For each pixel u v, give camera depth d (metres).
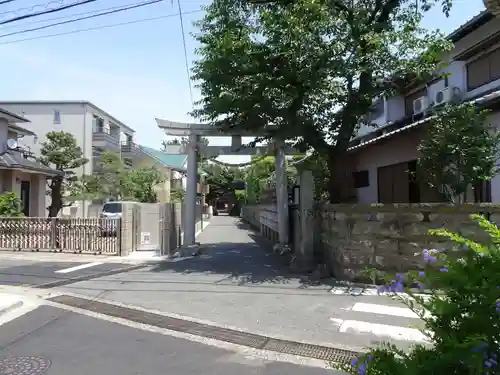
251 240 18.61
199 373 4.16
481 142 7.55
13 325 5.84
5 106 31.56
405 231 7.81
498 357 1.94
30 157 24.25
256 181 29.11
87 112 32.22
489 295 2.10
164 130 12.94
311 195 10.84
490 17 9.41
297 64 9.13
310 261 10.53
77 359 4.53
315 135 10.43
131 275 9.82
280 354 4.70
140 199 29.30
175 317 6.22
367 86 9.64
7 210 16.16
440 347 2.20
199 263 11.60
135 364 4.39
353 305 6.71
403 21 9.73
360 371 2.29
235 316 6.22
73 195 25.98
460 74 11.45
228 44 9.31
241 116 10.90
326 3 8.48
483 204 7.20
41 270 10.64
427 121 8.97
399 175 12.78
